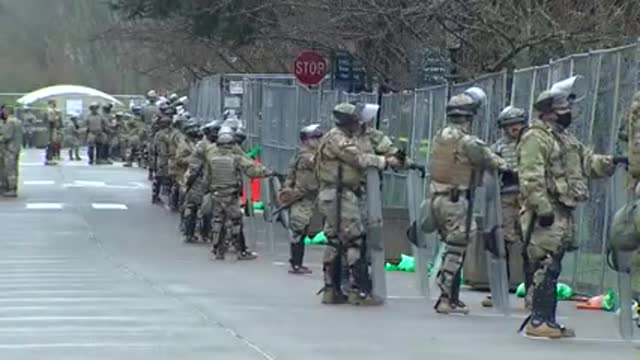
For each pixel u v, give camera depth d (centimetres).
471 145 2784
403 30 5269
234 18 6041
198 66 10144
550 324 2503
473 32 4781
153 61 13438
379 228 3033
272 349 2409
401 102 4797
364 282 3062
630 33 4212
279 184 4628
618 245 2169
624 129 2714
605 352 2339
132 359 2295
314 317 2852
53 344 2458
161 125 6494
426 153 4284
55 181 8306
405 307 3034
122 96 15838
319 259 4272
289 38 6284
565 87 2439
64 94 14588
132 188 7781
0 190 6919
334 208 3023
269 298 3209
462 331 2625
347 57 5869
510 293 3238
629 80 2941
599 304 3008
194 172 4738
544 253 2455
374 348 2414
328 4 5475
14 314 2884
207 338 2545
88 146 10819
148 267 3962
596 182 3072
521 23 4494
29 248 4528
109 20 12912
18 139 6931
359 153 2980
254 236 4769
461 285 3425
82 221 5656
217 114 7950
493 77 3744
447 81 4556
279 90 6556
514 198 3053
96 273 3766
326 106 5641
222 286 3469
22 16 13875
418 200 3131
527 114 3319
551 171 2409
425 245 3198
